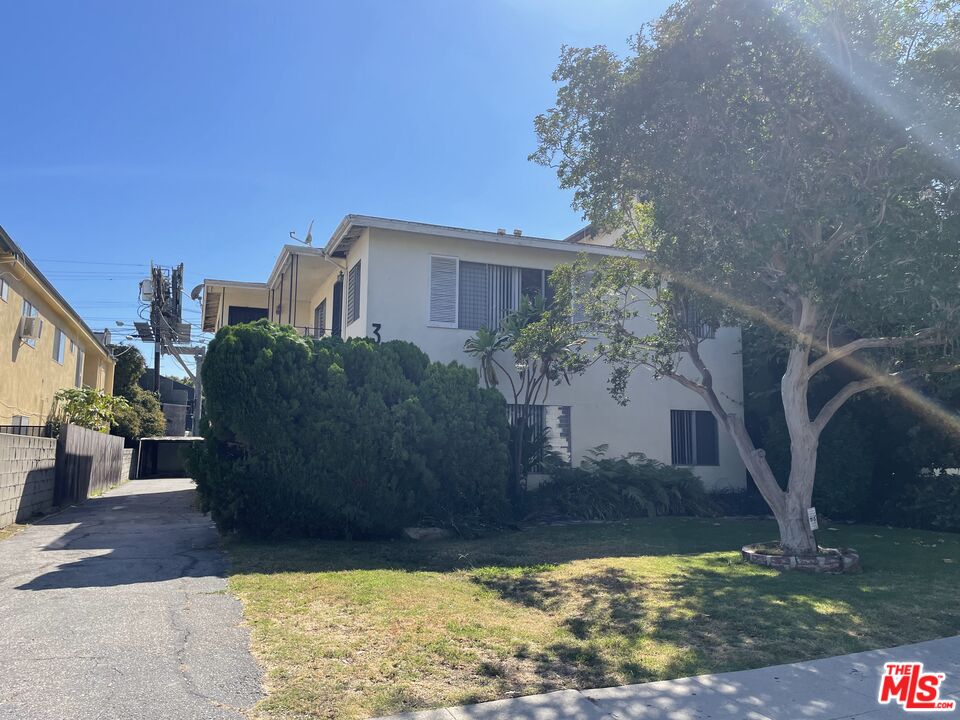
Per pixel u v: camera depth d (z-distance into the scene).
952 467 14.24
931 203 8.92
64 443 15.28
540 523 14.21
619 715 4.57
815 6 9.20
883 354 12.23
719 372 18.38
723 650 5.97
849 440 15.56
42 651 5.43
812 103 9.45
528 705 4.69
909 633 6.59
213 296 23.27
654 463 16.69
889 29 9.26
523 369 14.66
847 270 8.80
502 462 12.86
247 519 11.00
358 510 11.31
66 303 20.61
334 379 11.36
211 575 8.36
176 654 5.42
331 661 5.38
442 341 15.32
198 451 11.06
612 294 13.35
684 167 9.88
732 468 18.08
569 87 10.70
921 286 8.34
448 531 12.07
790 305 10.45
